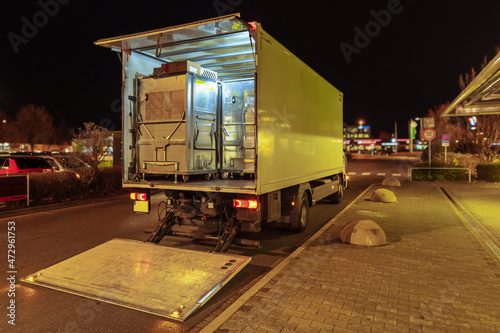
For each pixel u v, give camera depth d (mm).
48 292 4398
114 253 5242
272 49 5945
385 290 4328
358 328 3395
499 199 12602
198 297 4016
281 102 6359
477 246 6332
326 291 4301
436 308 3828
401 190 15344
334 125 10461
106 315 3797
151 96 6309
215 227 6250
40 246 6629
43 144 41906
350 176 24688
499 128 22312
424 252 5961
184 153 6023
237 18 4957
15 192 10289
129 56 6508
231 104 7309
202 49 6633
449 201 12078
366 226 6539
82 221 9031
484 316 3643
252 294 4219
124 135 6312
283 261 5488
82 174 12938
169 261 4926
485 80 11172
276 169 6176
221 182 6387
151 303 3926
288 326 3438
